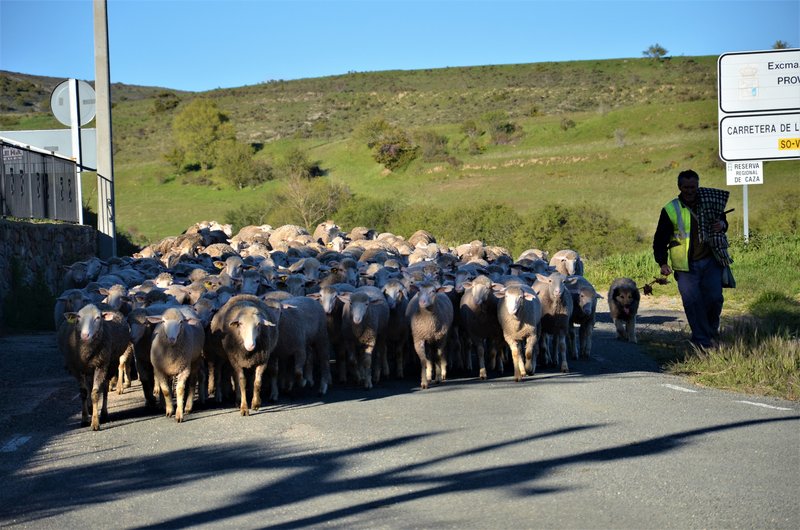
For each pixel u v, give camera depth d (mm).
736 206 56344
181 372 11391
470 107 132625
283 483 7812
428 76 176375
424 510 6824
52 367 15461
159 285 17250
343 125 130500
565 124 97688
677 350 15641
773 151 22516
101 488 7980
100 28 29516
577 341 17984
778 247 29484
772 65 22344
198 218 75062
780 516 6352
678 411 10102
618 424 9484
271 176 90625
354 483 7691
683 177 13969
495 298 13898
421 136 93438
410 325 13859
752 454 8055
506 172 80562
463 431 9531
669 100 114375
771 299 22016
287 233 31219
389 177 84312
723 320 18797
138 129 136125
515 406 10938
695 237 14062
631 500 6840
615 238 44125
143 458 9109
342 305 14484
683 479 7336
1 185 22578
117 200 87062
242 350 11648
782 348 13297
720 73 22594
